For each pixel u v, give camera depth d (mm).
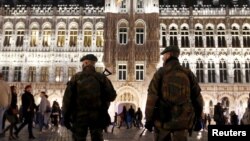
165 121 7148
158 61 55125
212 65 56469
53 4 60719
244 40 57000
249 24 57188
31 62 56844
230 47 56281
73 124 8344
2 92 16000
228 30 56719
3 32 57781
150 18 56375
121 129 32469
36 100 55656
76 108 8344
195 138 19750
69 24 57875
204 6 59312
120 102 54406
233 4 60312
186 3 60688
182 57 56625
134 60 55281
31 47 57156
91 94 8273
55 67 56719
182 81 7285
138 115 37094
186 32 57812
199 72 56281
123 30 56750
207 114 49719
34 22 58000
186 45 57312
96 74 8609
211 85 55156
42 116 24750
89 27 58000
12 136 17328
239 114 54000
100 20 57938
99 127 8430
